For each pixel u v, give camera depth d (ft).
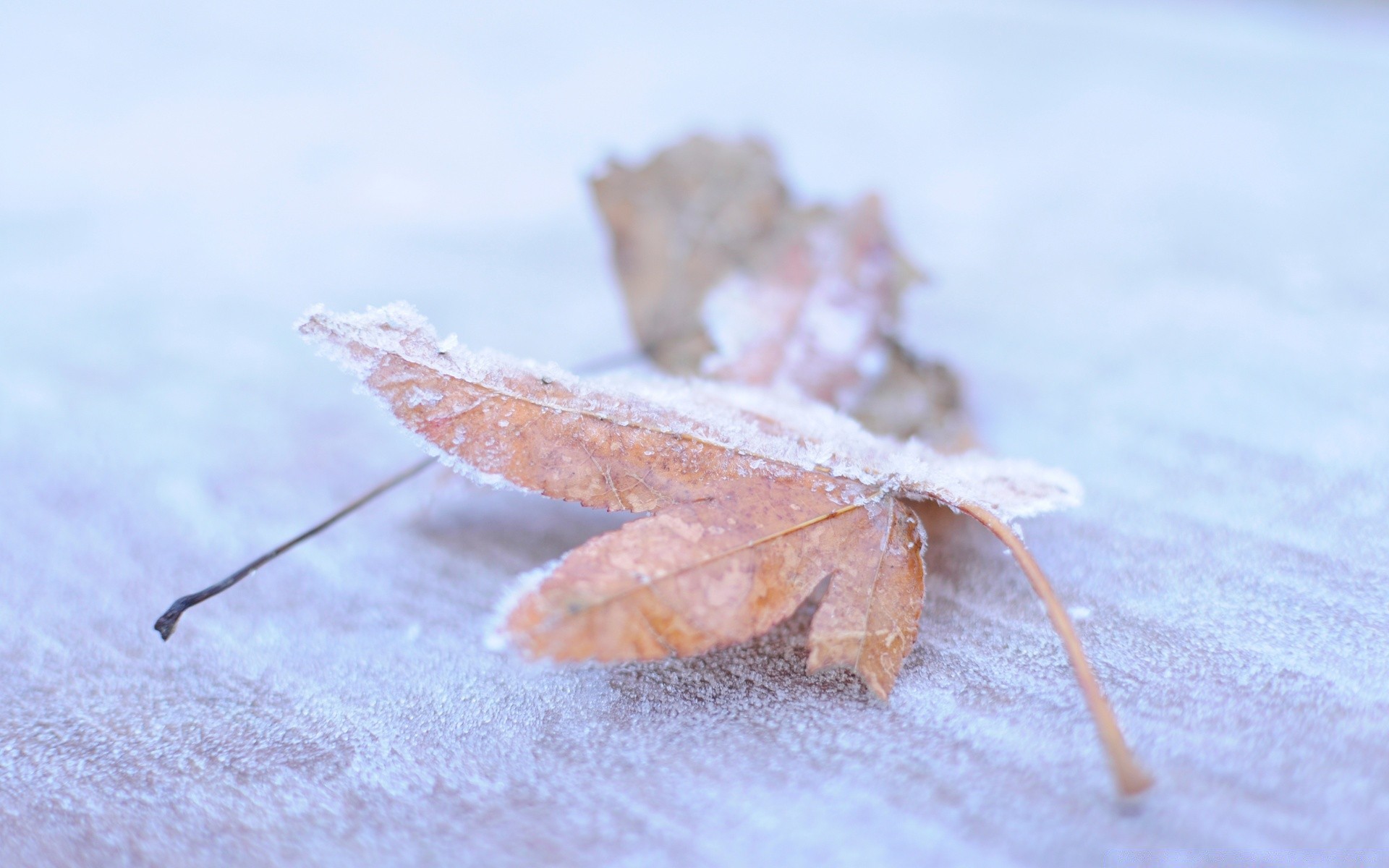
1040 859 0.99
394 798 1.03
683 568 1.03
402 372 1.05
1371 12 2.85
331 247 1.61
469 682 1.08
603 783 1.03
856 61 2.50
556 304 1.42
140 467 1.23
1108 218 1.65
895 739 1.04
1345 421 1.22
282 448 1.25
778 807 1.01
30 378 1.31
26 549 1.16
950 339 1.34
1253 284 1.39
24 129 2.05
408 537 1.17
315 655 1.10
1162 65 2.43
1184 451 1.21
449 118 2.15
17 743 1.06
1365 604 1.09
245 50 2.52
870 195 1.34
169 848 1.01
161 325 1.38
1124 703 1.05
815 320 1.25
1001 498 1.08
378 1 2.92
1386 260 1.43
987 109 2.17
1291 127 2.02
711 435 1.07
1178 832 0.99
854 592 1.05
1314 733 1.03
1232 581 1.11
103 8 2.77
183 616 1.12
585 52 2.57
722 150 1.35
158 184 1.83
